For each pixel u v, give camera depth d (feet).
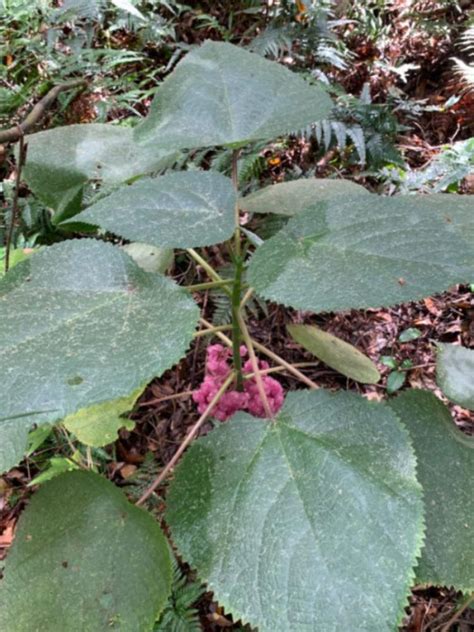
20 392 0.90
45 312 1.07
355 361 1.78
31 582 1.17
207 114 1.47
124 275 1.16
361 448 1.16
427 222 1.06
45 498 1.25
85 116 3.83
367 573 0.98
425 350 3.64
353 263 1.02
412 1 5.39
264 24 4.86
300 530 1.04
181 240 1.16
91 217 1.20
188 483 1.19
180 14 4.91
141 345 0.98
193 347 3.44
